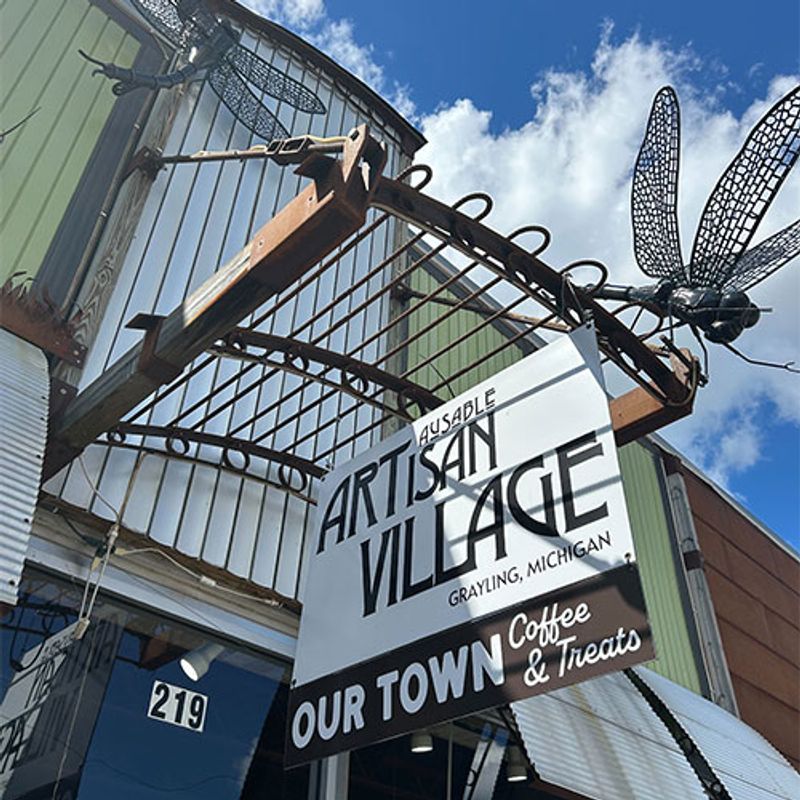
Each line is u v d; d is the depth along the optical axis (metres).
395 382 4.66
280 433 5.52
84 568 4.06
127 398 3.39
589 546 2.75
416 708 2.92
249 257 2.96
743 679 9.17
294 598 4.97
